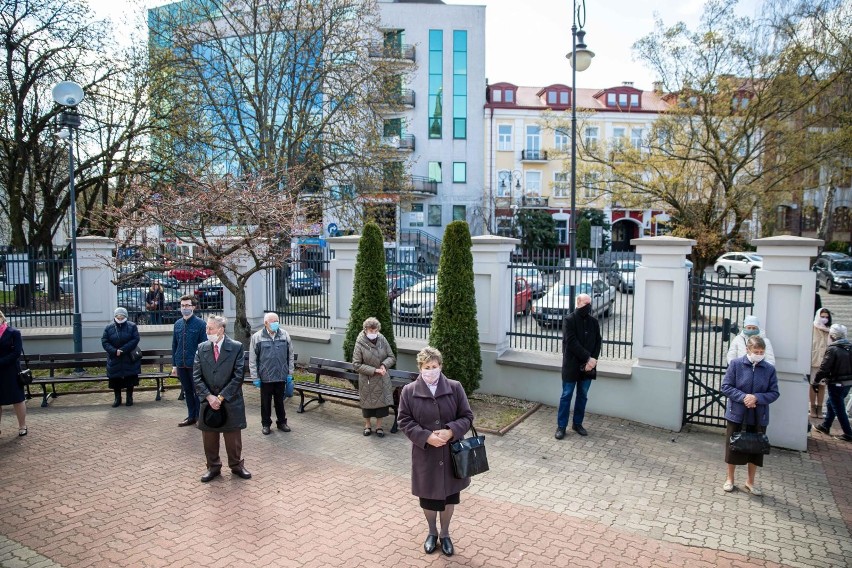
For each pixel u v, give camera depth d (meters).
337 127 19.06
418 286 11.17
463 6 38.91
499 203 39.88
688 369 8.58
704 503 5.87
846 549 4.97
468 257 9.15
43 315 12.76
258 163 16.92
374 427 8.27
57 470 6.60
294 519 5.40
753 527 5.36
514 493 6.05
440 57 39.25
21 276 12.63
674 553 4.86
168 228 9.54
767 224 19.28
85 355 9.98
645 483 6.36
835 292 26.17
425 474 4.61
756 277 7.68
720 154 17.77
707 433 8.12
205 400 6.16
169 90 17.95
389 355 7.96
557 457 7.13
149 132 17.92
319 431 8.12
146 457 7.03
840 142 16.78
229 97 18.95
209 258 9.74
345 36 18.45
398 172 20.89
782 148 17.48
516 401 9.40
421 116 39.59
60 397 9.97
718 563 4.71
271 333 7.96
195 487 6.14
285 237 10.44
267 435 7.92
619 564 4.66
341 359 11.57
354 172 19.45
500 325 9.75
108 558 4.70
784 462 7.11
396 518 5.44
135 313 12.95
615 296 9.27
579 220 39.91
